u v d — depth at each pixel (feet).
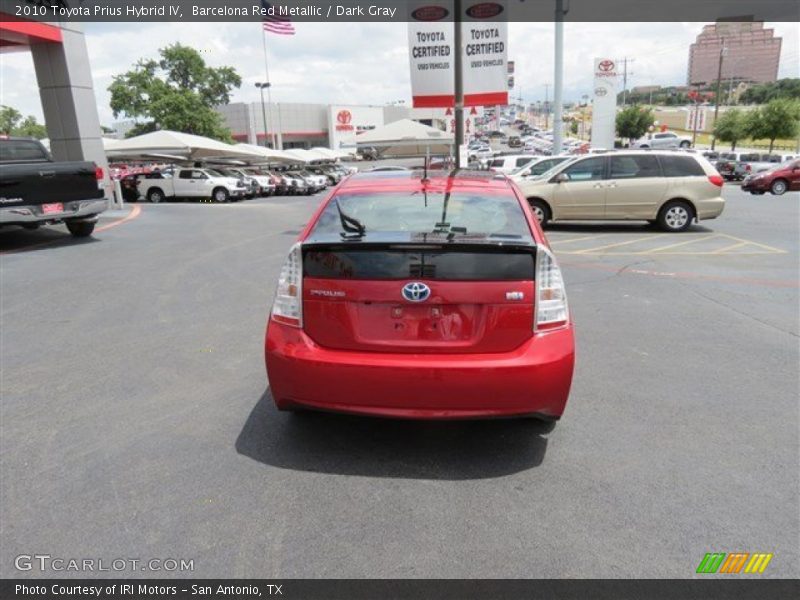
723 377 15.35
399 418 10.76
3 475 10.89
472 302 10.56
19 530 9.39
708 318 20.61
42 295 24.18
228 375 15.56
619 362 16.43
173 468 11.13
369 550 8.95
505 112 488.02
